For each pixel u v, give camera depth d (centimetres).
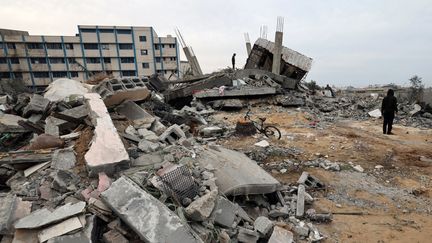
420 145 948
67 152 516
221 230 407
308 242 446
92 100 692
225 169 556
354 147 916
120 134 657
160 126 815
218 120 1365
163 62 5062
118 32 4731
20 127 788
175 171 470
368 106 1709
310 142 975
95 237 348
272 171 726
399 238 455
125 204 368
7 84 3644
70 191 432
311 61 2255
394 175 706
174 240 329
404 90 2294
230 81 1850
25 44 4419
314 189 627
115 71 4841
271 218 514
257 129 1071
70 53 4600
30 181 457
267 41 2361
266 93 1770
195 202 405
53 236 326
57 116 671
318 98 1958
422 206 557
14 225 346
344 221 509
